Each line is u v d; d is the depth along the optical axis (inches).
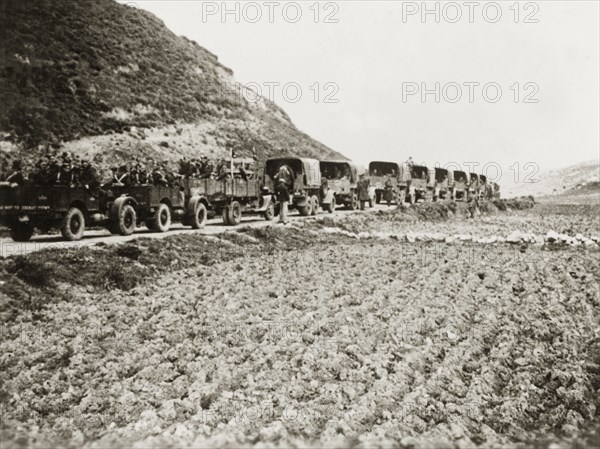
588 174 4534.9
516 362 385.1
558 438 291.1
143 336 402.9
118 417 299.6
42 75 1969.7
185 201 846.5
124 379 340.8
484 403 323.6
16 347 374.6
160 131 2041.1
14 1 2253.9
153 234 753.0
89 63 2203.5
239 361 359.6
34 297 454.0
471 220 1487.5
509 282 596.1
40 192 623.8
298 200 1161.4
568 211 1989.4
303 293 519.8
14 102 1766.7
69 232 656.4
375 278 595.8
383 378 332.2
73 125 1809.8
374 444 262.1
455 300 509.7
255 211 1035.9
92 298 484.7
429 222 1352.1
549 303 520.4
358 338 395.5
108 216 718.5
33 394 322.0
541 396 340.2
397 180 1635.1
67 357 367.6
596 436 291.9
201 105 2456.9
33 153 1578.5
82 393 325.1
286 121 3179.1
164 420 290.2
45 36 2180.1
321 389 319.3
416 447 263.7
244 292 515.2
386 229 1142.3
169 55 2682.1
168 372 342.6
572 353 407.5
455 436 282.0
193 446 259.4
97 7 2618.1
